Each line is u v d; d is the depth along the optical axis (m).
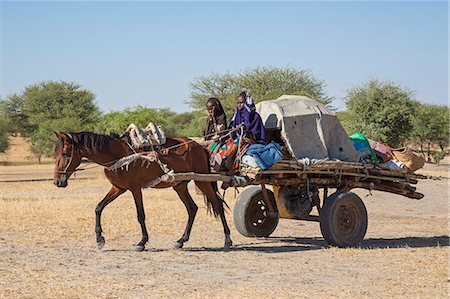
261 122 12.75
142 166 12.09
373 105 52.09
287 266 10.85
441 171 44.00
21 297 8.44
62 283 9.31
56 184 11.87
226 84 51.31
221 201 12.93
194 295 8.61
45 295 8.56
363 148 13.80
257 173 12.23
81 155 11.91
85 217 16.94
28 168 53.56
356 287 9.23
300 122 12.89
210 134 12.97
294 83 50.62
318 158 12.91
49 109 71.38
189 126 59.12
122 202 21.38
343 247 12.93
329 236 12.83
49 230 14.68
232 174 12.70
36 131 68.38
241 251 12.43
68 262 10.98
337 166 12.99
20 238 13.54
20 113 76.50
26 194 25.88
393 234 15.44
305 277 9.95
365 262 11.26
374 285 9.38
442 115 64.44
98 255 11.70
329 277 9.96
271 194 14.43
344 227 13.07
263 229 14.52
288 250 12.63
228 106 49.19
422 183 34.09
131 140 12.18
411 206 22.73
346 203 13.01
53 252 11.95
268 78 50.47
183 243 13.21
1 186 30.67
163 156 12.27
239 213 14.20
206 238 14.20
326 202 12.94
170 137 12.70
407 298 8.59
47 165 60.72
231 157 12.64
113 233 14.38
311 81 50.81
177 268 10.59
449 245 13.48
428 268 10.68
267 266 10.85
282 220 18.00
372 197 26.08
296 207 13.88
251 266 10.84
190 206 12.98
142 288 9.05
